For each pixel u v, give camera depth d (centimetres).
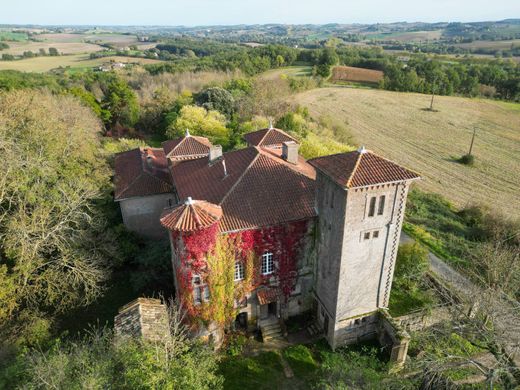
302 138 6053
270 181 3139
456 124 9262
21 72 10212
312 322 3266
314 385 2722
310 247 3106
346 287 2814
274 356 2958
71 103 6362
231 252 2886
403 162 7231
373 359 2712
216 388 2211
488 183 6462
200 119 7012
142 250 3778
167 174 4300
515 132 8825
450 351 2695
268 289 3122
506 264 3306
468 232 5022
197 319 2897
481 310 2572
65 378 1839
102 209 3975
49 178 3409
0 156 3228
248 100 8494
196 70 11544
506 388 2392
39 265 3148
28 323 2892
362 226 2638
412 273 3472
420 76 12181
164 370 1920
